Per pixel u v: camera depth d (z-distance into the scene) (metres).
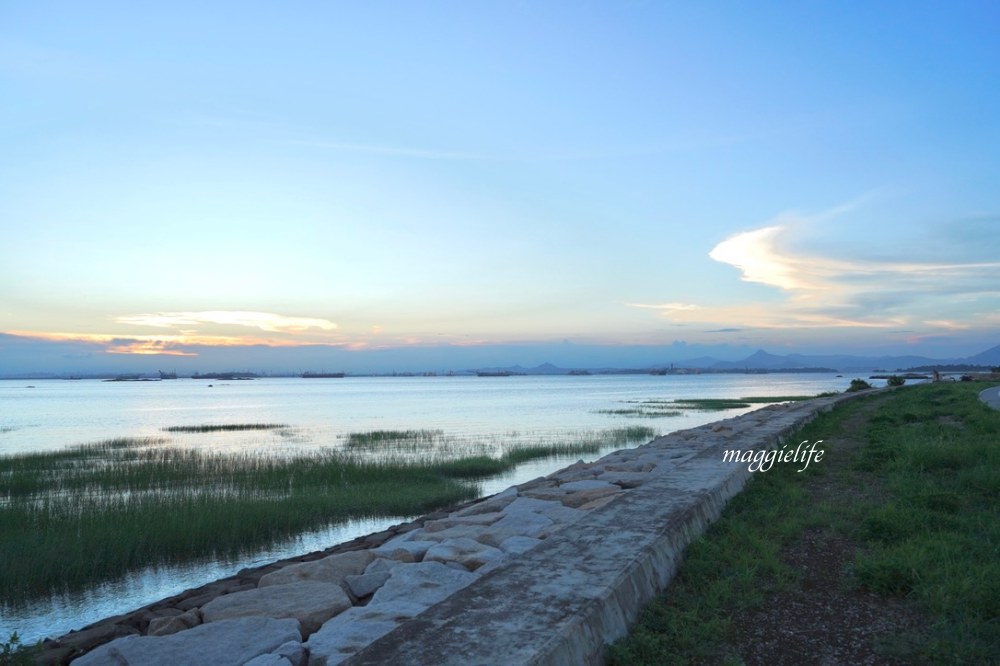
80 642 6.07
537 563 5.05
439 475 19.36
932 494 7.82
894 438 13.88
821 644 4.38
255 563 10.99
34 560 9.80
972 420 16.55
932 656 4.13
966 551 6.02
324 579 6.61
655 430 33.94
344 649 4.54
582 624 3.90
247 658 4.70
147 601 9.22
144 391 162.38
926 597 5.00
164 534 11.41
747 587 5.38
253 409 70.94
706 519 7.23
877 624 4.68
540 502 9.76
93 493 16.55
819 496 9.11
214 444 31.52
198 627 5.18
